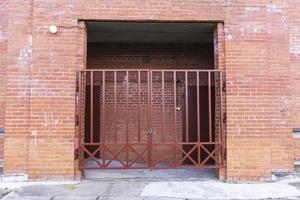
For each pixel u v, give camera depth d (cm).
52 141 579
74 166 582
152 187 554
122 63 872
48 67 588
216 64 632
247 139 594
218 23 618
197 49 881
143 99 862
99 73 862
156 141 853
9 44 591
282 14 657
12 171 575
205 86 866
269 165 594
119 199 491
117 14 604
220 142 599
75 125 587
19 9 598
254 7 615
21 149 579
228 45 605
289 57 718
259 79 604
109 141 845
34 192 521
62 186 555
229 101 596
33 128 578
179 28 686
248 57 605
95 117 851
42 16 594
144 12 606
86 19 602
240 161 591
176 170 702
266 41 612
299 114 749
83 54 605
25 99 586
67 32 596
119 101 860
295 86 754
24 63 590
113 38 802
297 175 635
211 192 530
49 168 575
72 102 586
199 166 594
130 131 852
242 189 547
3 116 717
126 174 656
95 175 641
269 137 598
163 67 877
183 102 869
